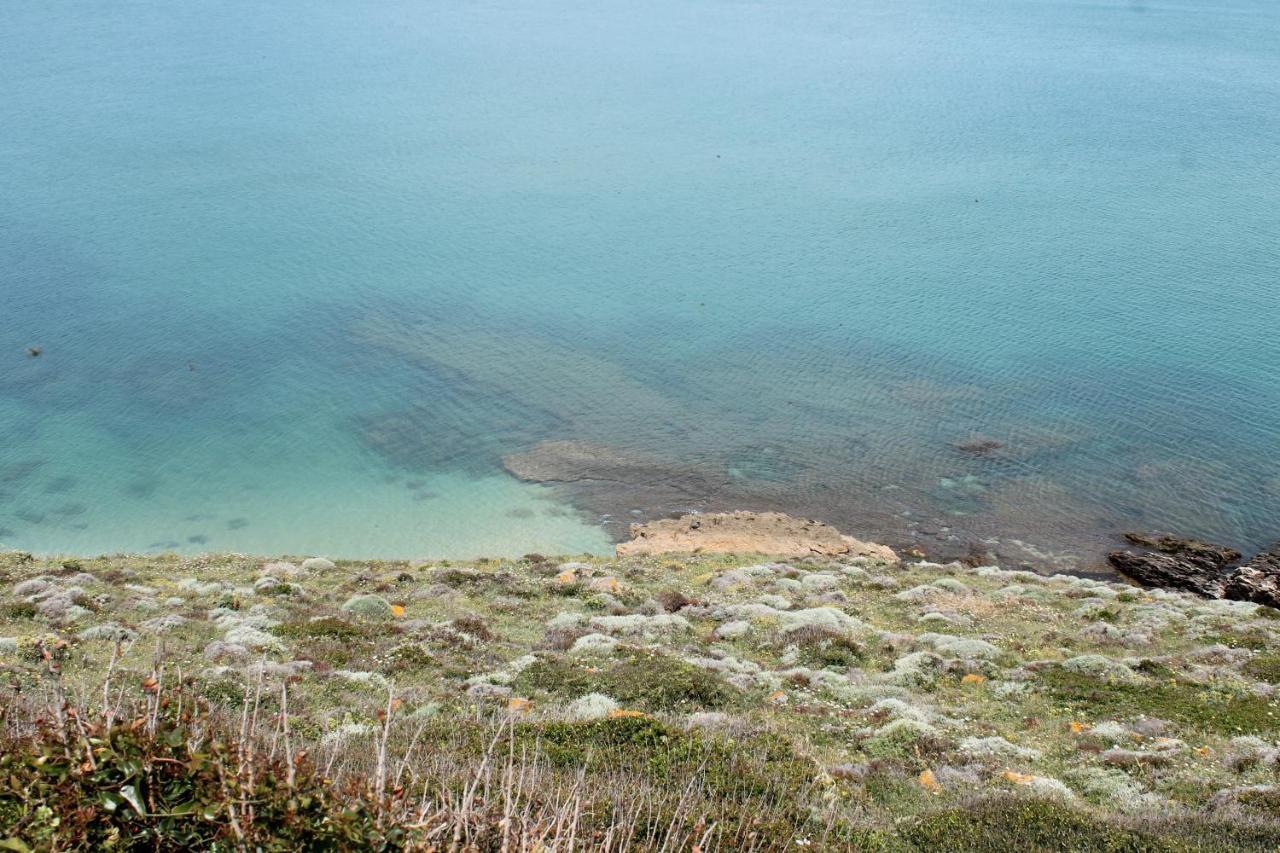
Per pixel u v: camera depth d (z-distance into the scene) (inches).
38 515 2733.8
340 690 1135.0
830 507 2797.7
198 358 3838.6
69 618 1369.3
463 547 2605.8
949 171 6732.3
